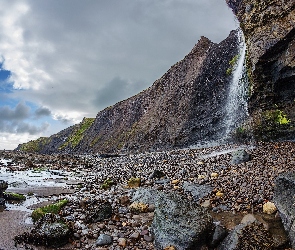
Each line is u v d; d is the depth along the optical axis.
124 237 7.16
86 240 6.97
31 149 135.62
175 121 42.59
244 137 21.08
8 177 15.23
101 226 7.72
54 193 11.67
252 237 6.23
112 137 71.69
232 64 33.78
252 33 20.48
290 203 6.95
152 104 60.00
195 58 51.53
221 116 31.22
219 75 37.91
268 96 19.42
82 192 12.02
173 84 54.28
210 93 37.84
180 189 11.05
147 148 44.78
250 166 12.17
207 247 6.51
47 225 7.00
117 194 11.29
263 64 19.27
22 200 10.22
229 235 6.50
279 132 18.25
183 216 7.04
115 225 7.91
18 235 6.89
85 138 94.56
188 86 45.31
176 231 6.70
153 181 12.99
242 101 24.86
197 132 34.41
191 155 19.52
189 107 40.31
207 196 9.88
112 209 9.20
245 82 23.95
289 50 17.70
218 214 8.47
